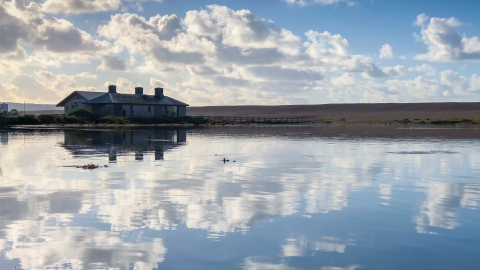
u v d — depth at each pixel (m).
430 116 185.88
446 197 15.74
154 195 15.75
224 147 37.12
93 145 37.28
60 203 14.37
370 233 11.38
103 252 9.96
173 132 62.12
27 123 80.75
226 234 11.23
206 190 16.80
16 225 11.84
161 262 9.44
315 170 22.70
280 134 60.56
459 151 34.00
